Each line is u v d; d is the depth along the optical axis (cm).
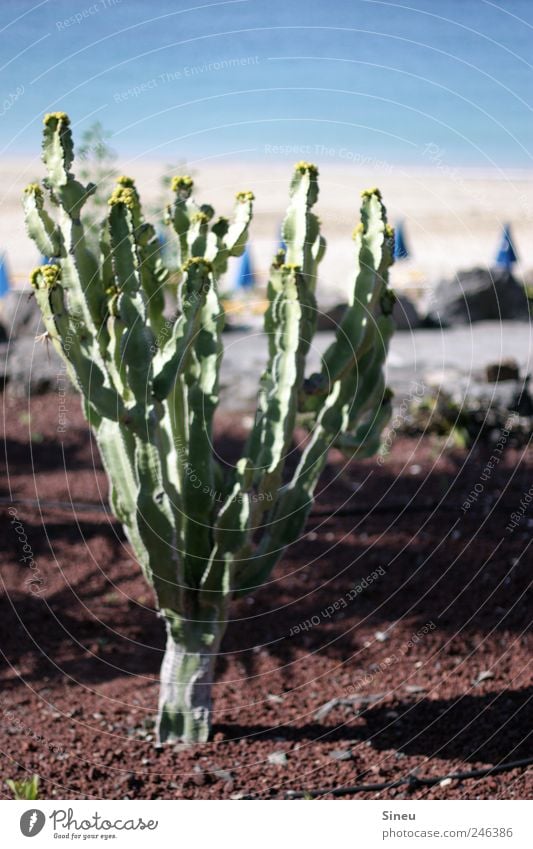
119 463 299
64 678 369
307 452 315
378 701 344
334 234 1579
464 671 360
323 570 453
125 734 324
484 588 420
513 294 916
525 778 289
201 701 315
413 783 289
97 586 448
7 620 412
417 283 1066
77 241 278
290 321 287
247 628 409
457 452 601
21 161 2673
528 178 2602
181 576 294
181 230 312
